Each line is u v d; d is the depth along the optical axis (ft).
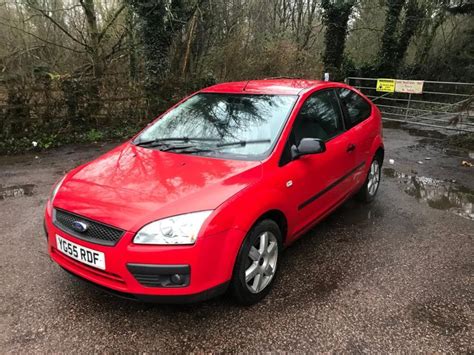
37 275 10.94
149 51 33.19
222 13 44.04
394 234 13.78
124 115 30.35
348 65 48.96
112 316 9.28
